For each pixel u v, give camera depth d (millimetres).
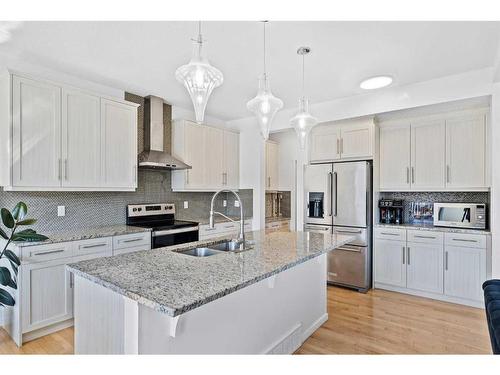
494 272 2746
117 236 3016
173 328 1456
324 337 2604
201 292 1285
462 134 3525
